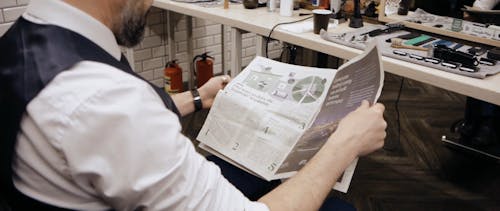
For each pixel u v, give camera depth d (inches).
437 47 55.4
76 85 19.8
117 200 21.3
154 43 118.3
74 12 22.5
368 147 29.6
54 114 19.5
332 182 27.3
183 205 22.3
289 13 77.8
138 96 20.8
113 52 24.4
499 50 56.0
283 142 34.8
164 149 21.3
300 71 41.3
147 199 21.5
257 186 39.0
